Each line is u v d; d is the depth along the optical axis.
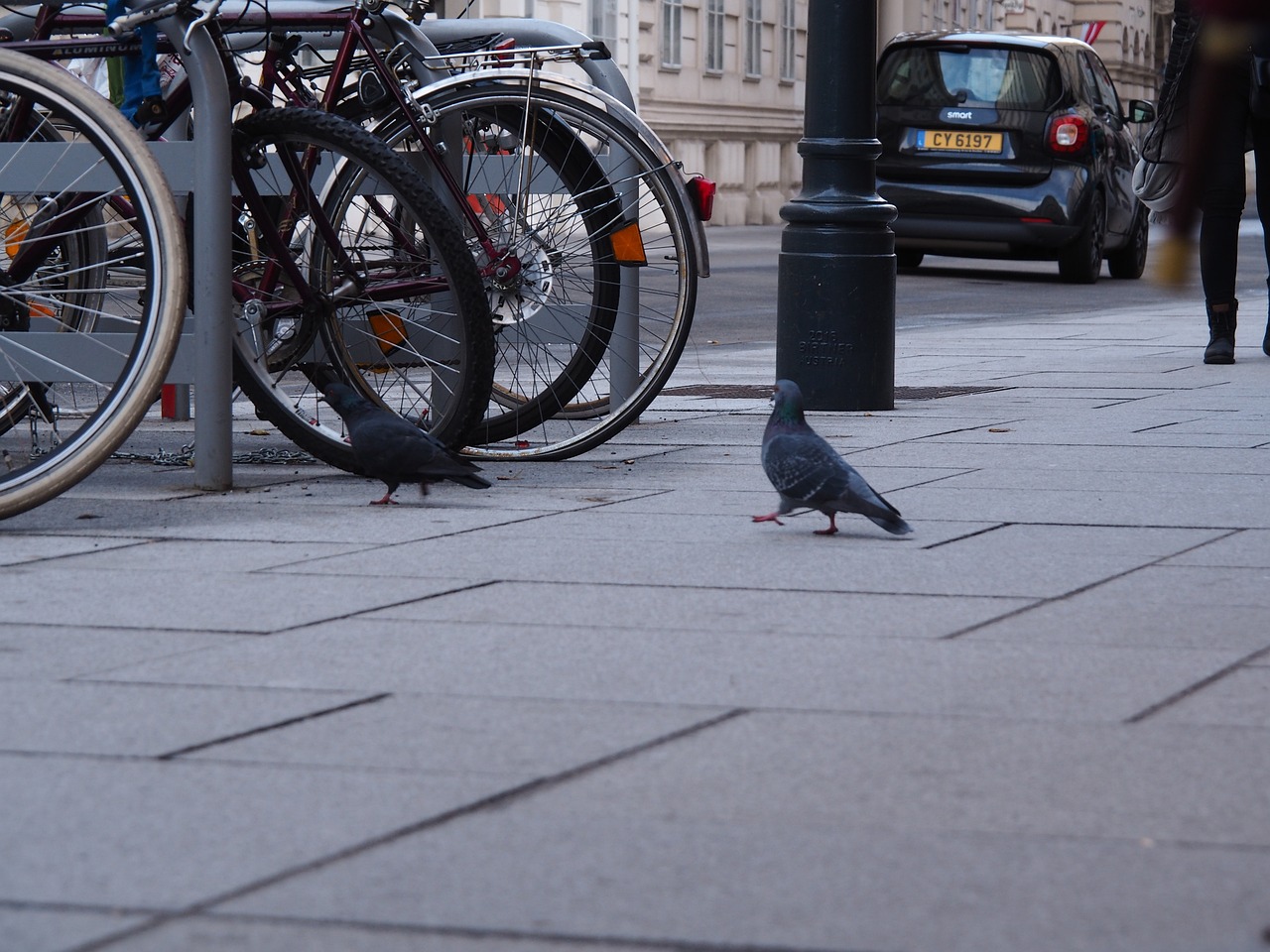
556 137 6.86
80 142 5.80
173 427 8.20
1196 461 6.78
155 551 5.06
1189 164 1.47
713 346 13.62
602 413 7.84
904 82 21.61
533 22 7.61
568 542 5.18
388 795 2.92
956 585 4.58
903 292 20.22
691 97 40.84
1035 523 5.49
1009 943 2.32
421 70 6.91
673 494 6.12
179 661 3.81
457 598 4.43
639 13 37.94
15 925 2.38
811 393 8.63
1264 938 2.31
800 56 47.75
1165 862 2.61
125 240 7.02
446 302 6.76
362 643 3.97
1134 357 11.94
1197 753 3.15
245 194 6.32
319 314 6.45
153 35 6.14
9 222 6.37
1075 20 67.94
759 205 45.41
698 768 3.07
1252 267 24.34
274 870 2.59
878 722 3.34
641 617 4.22
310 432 6.41
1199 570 4.77
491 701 3.49
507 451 6.84
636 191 7.17
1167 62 10.55
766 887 2.52
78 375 5.98
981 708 3.44
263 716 3.39
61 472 5.43
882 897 2.47
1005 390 9.70
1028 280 22.42
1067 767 3.07
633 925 2.38
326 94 6.84
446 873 2.58
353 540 5.22
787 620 4.19
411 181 6.08
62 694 3.55
